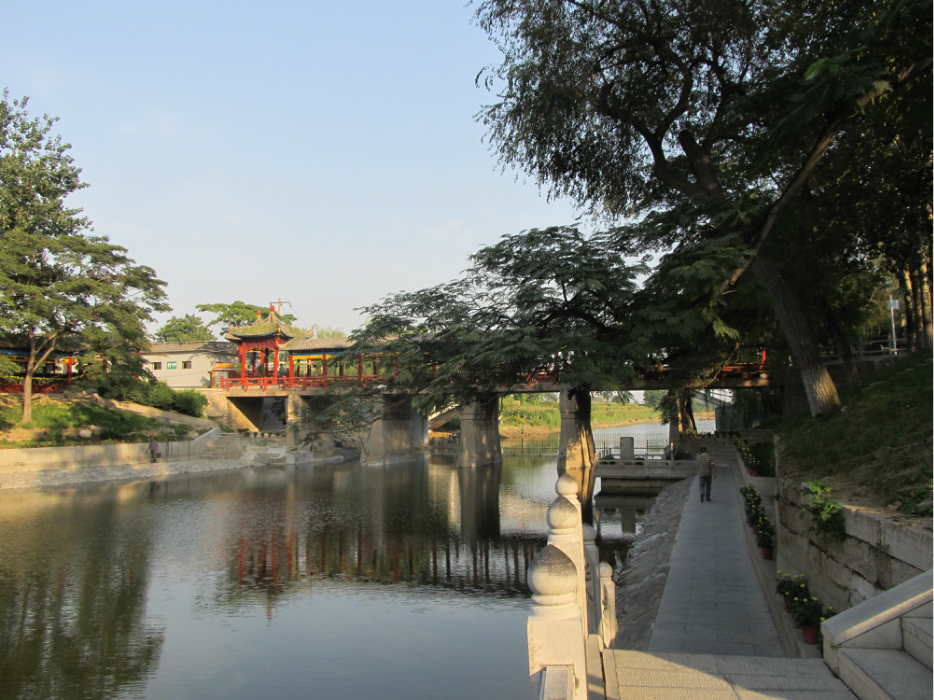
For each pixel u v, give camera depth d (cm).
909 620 573
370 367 5847
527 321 2234
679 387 3262
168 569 2078
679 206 1994
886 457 973
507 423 10312
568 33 2045
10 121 4756
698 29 1986
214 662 1318
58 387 5244
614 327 2256
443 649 1386
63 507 3198
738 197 1942
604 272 2041
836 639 600
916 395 1244
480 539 2564
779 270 2361
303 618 1605
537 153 2253
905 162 2128
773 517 1780
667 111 2255
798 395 3888
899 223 2455
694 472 3759
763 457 2497
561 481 634
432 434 7862
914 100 1642
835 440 1217
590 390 2211
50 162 4831
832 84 1411
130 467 4459
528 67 2083
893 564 670
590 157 2311
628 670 634
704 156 2134
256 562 2181
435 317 2416
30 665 1308
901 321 4628
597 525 2761
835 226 2455
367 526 2816
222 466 5112
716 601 1211
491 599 1773
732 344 2791
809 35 1931
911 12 1395
